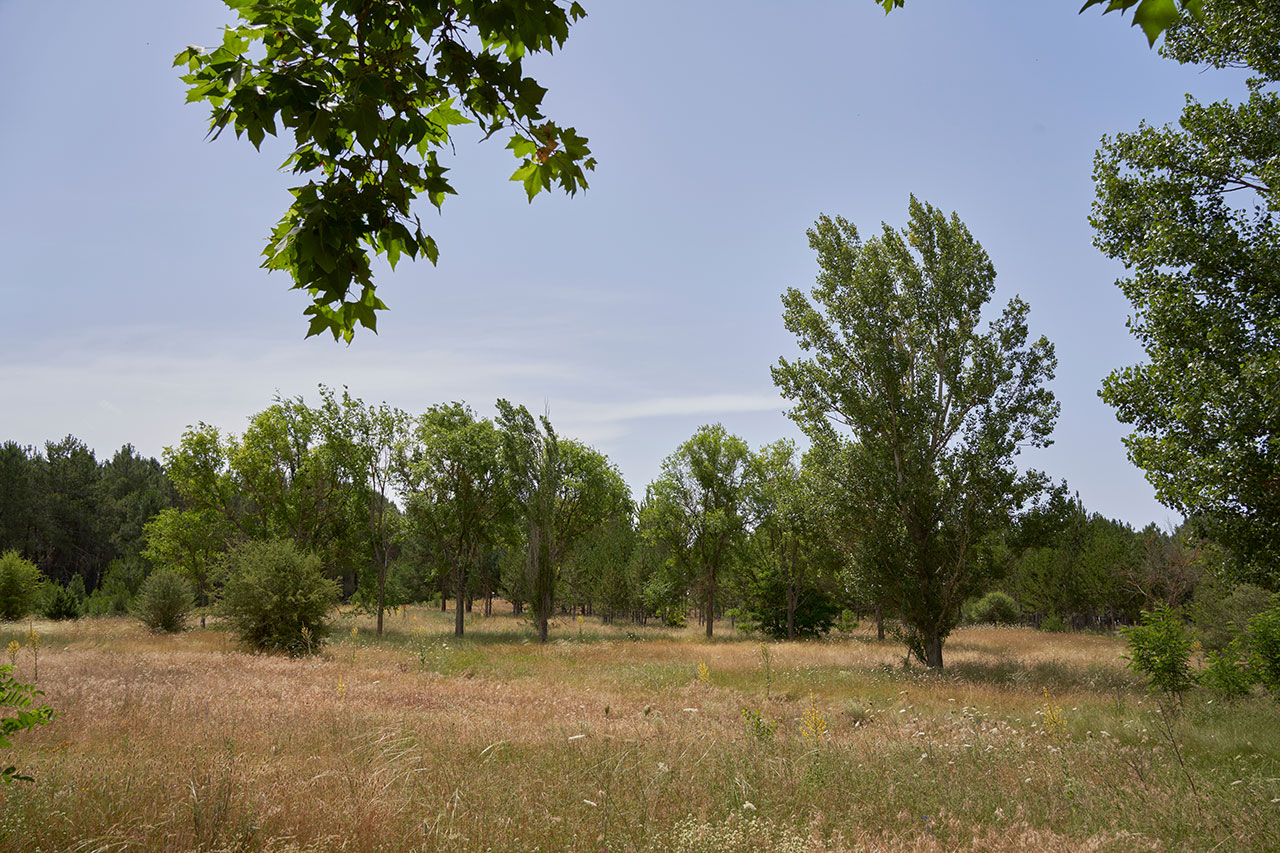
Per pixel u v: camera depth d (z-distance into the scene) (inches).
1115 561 1765.5
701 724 356.5
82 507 2546.8
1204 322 419.5
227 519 1432.1
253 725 301.0
